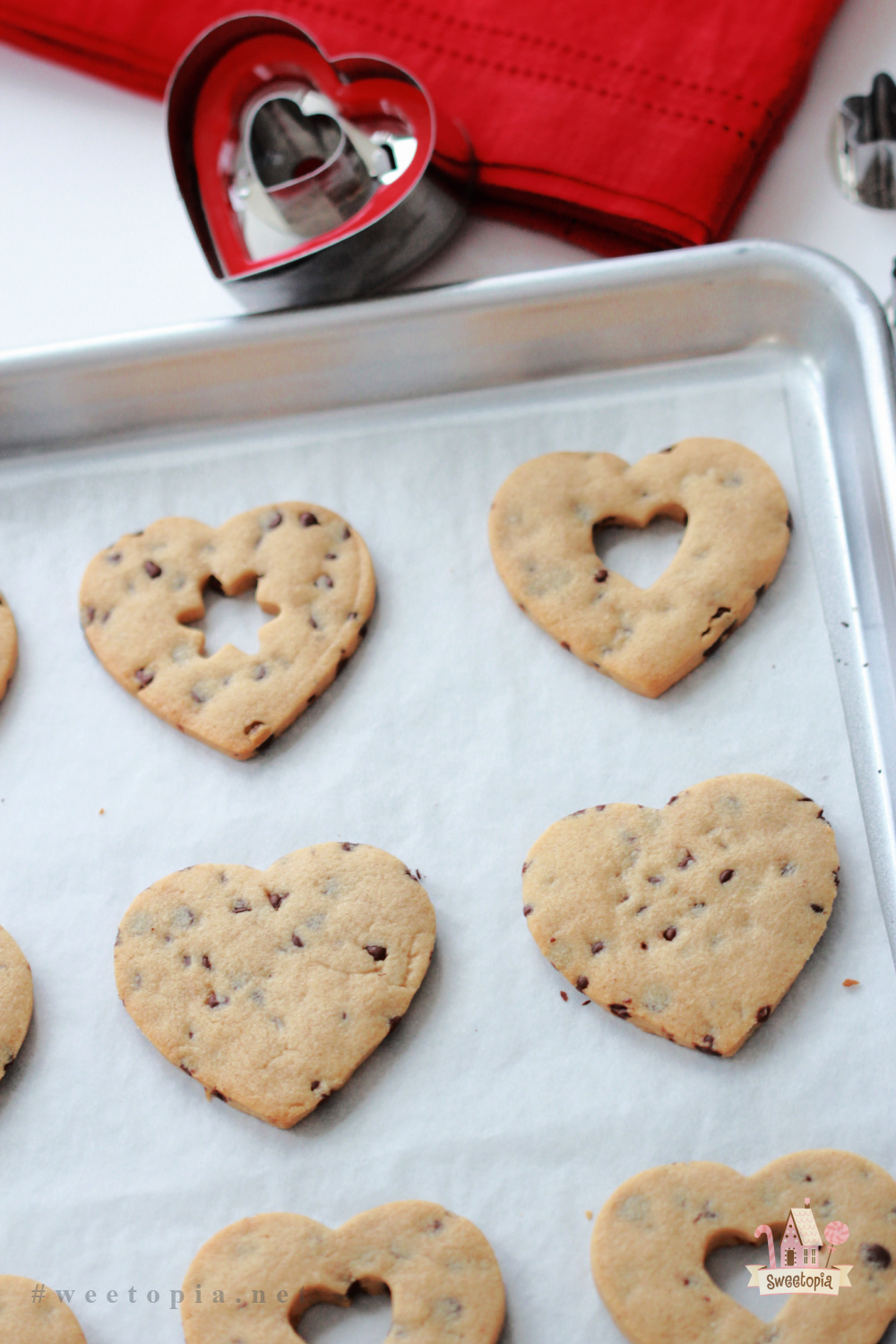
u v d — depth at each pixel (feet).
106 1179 1.49
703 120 1.73
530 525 1.67
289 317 1.70
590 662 1.63
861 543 1.65
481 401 1.75
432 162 1.69
